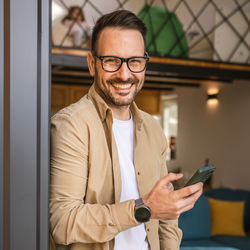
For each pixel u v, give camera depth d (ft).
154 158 3.65
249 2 13.23
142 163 3.52
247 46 13.58
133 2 11.21
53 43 11.12
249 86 15.12
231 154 16.47
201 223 12.37
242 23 13.46
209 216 12.62
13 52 1.92
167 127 22.33
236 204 13.28
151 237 3.54
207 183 17.81
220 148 17.16
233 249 11.05
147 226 3.50
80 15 10.91
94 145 2.96
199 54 12.97
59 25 11.07
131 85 3.09
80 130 2.88
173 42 12.50
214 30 13.05
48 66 2.02
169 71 12.12
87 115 3.01
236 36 13.42
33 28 1.96
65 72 13.67
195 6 12.55
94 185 2.97
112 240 3.13
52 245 3.02
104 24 2.97
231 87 16.34
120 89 3.06
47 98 2.02
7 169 1.95
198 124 18.90
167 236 3.88
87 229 2.58
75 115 2.93
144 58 3.05
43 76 2.00
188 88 19.63
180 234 4.00
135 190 3.47
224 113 16.85
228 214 13.03
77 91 16.22
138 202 2.57
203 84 18.25
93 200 2.98
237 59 13.46
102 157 3.05
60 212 2.62
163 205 2.46
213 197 14.02
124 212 2.57
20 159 1.96
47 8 2.00
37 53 1.98
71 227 2.57
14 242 1.96
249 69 13.44
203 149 18.56
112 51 2.94
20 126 1.95
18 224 1.97
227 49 13.30
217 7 13.00
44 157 2.03
